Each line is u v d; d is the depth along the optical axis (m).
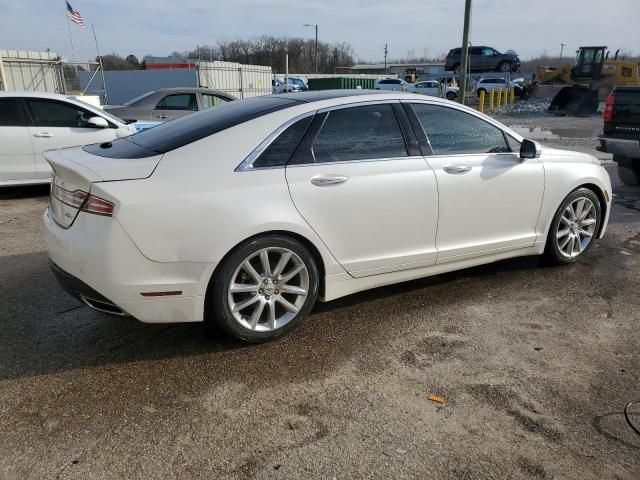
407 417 2.73
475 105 31.12
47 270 4.77
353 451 2.49
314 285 3.53
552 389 2.98
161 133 3.58
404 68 90.88
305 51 94.75
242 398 2.88
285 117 3.43
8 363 3.22
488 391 2.96
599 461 2.44
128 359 3.27
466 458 2.45
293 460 2.43
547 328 3.72
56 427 2.63
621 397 2.91
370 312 3.96
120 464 2.39
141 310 3.05
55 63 20.70
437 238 4.00
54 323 3.75
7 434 2.58
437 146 3.99
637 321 3.83
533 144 4.29
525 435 2.60
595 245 5.59
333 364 3.23
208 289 3.20
